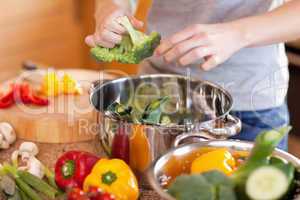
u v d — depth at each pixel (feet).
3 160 3.99
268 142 2.84
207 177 2.79
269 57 4.50
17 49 8.62
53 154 4.06
